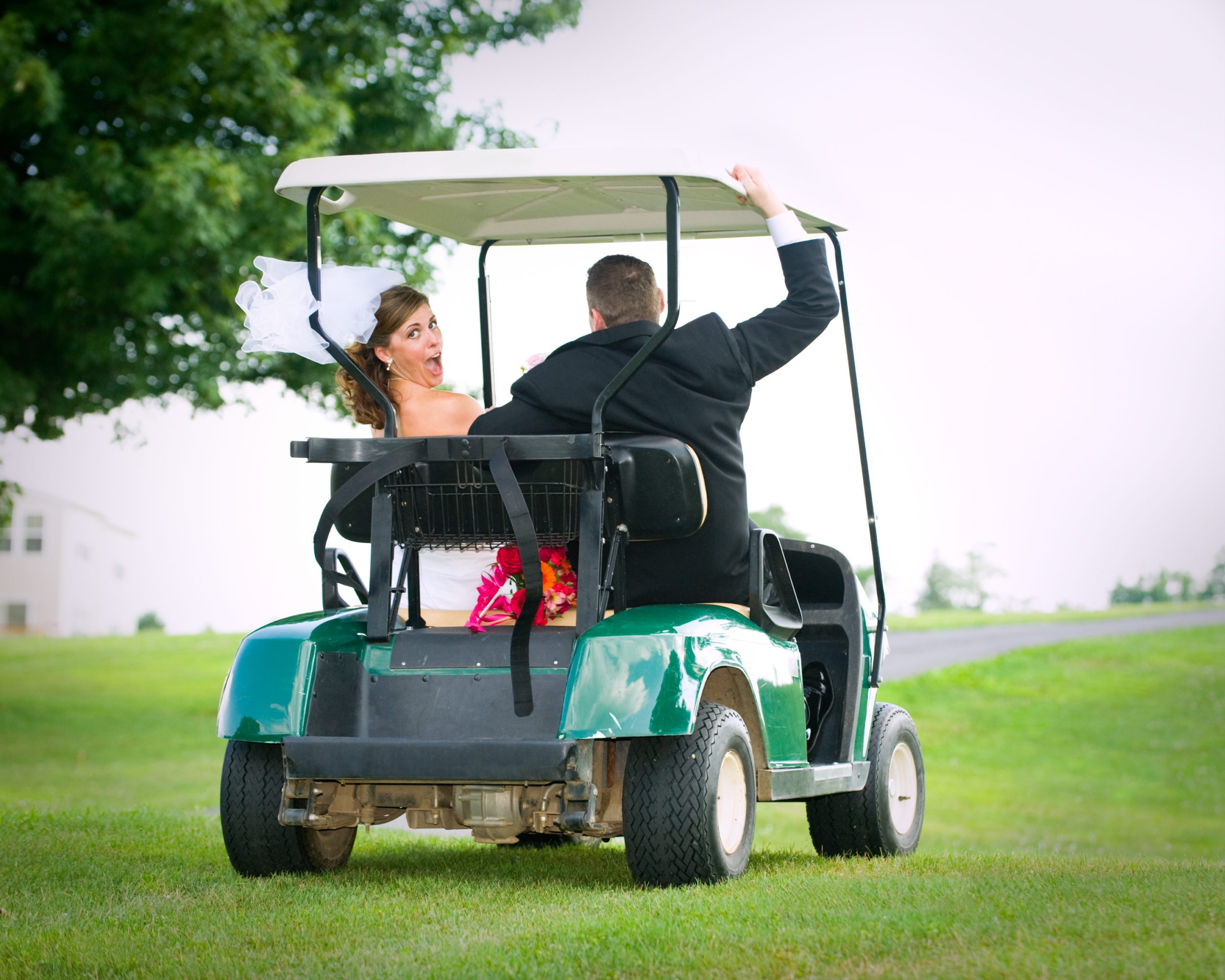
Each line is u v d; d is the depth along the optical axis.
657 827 11.30
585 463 11.20
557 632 11.44
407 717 11.76
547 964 8.96
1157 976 8.09
